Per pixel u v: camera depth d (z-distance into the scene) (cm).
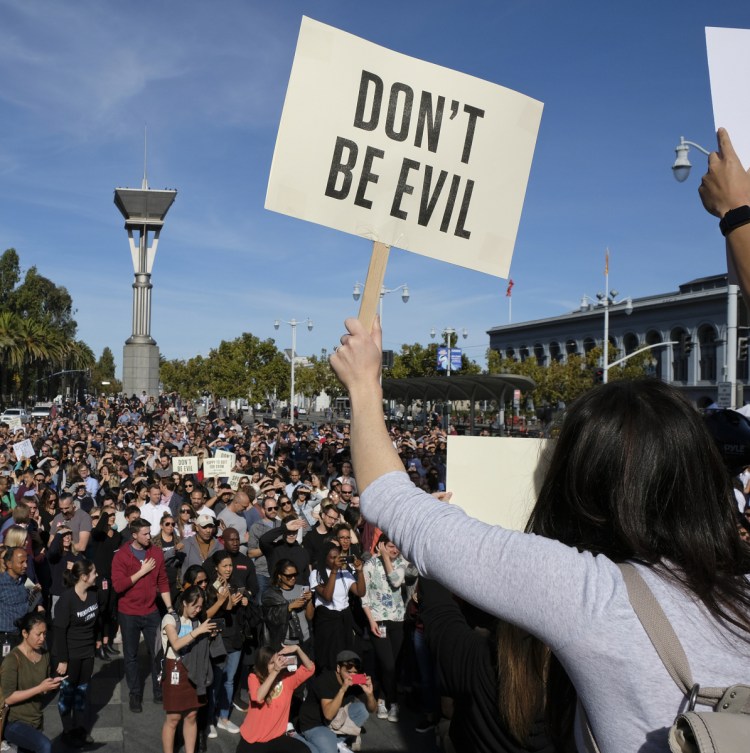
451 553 118
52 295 10506
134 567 776
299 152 199
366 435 136
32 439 2558
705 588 109
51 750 610
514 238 213
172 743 621
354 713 652
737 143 161
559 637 108
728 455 169
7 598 734
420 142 205
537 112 213
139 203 6981
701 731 92
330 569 724
